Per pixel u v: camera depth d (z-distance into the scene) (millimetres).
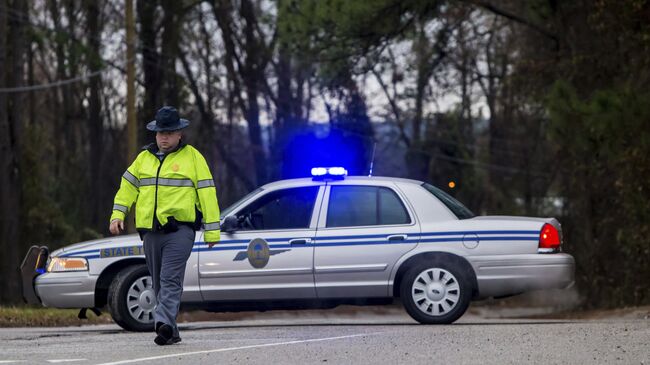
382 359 16203
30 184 67188
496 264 23938
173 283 18672
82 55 69250
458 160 91562
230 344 18828
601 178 49469
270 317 43406
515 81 52938
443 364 15500
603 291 50781
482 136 99812
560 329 20406
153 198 18656
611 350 16750
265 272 24047
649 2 40562
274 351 17453
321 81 53562
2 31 58781
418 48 58281
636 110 38125
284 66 83750
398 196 24406
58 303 24469
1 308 32312
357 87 72250
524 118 86312
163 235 18656
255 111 83625
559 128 39438
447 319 23844
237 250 24109
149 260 18953
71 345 19422
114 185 96875
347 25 48188
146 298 24000
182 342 19359
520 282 23906
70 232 69250
